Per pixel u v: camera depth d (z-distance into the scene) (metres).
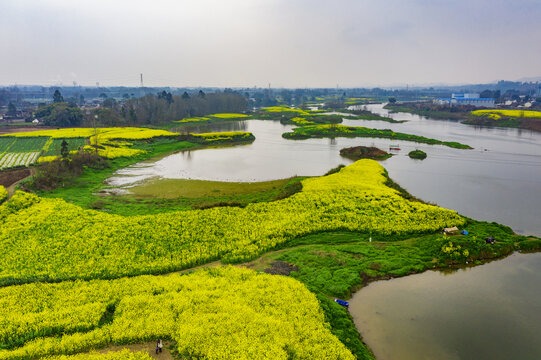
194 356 27.28
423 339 29.56
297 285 35.91
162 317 31.50
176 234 47.78
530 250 44.34
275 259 42.41
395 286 36.97
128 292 35.31
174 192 68.81
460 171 84.19
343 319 31.34
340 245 45.25
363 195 60.38
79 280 37.75
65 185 70.69
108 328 30.33
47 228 49.25
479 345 28.97
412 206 55.91
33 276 38.22
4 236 46.75
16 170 78.75
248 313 31.53
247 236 47.12
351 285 36.81
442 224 49.09
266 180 77.25
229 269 39.66
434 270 40.06
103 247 44.41
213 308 32.47
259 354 26.80
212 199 64.19
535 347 28.81
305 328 29.75
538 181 75.88
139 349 28.45
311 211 54.91
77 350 28.44
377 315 32.59
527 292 36.22
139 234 47.66
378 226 48.91
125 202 62.72
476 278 38.53
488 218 55.50
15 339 29.52
